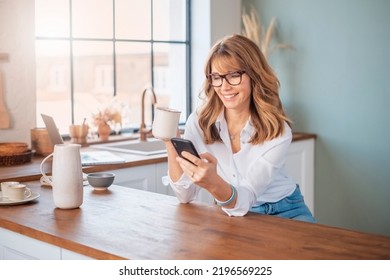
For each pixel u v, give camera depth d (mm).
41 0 3783
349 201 4465
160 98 4676
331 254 1662
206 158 2045
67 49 3955
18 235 2021
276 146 2275
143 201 2330
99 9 4117
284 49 4691
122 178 3217
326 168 4562
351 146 4418
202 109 2410
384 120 4238
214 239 1805
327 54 4473
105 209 2193
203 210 2180
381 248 1715
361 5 4273
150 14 4461
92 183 2529
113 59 4234
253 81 2291
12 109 3396
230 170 2395
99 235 1849
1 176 2727
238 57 2234
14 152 3115
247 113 2355
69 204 2186
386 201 4285
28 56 3441
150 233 1872
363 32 4281
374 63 4250
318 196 4625
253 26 4586
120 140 4008
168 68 4660
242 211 2090
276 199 2492
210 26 4543
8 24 3346
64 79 4004
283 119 2293
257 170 2275
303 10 4570
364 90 4316
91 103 4129
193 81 4684
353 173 4426
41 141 3350
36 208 2223
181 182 2236
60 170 2182
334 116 4484
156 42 4527
